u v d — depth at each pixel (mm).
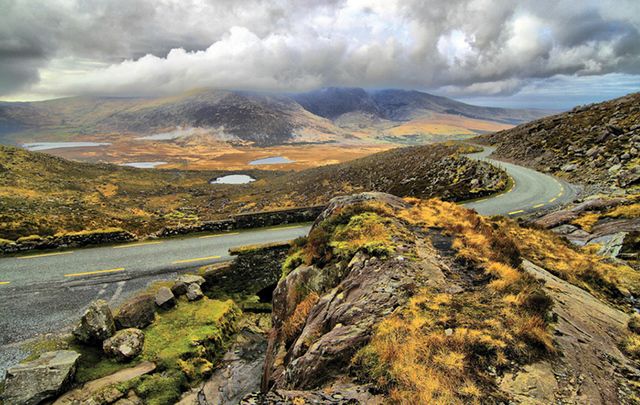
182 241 22312
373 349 6852
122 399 10469
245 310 17750
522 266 11102
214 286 17875
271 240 22344
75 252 19859
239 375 12898
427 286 8961
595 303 10117
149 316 14039
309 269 12422
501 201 31484
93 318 12242
